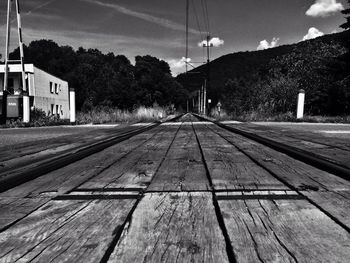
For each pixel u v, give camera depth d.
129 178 2.96
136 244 1.52
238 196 2.26
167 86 74.69
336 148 4.46
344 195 2.27
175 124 13.72
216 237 1.59
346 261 1.33
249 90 30.27
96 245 1.51
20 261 1.36
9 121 17.86
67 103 47.66
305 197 2.23
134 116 22.81
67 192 2.51
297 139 5.75
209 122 16.34
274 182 2.70
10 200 2.31
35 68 36.44
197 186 2.61
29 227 1.76
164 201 2.21
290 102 22.95
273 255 1.38
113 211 2.01
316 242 1.51
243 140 6.28
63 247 1.49
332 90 22.06
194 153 4.56
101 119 19.89
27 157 4.07
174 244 1.51
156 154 4.48
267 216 1.86
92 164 3.75
